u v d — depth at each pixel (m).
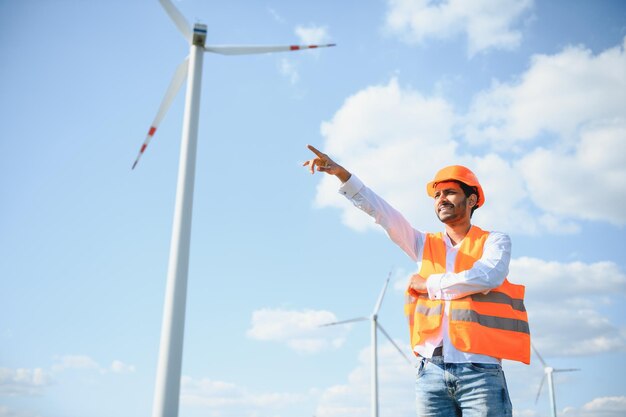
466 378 4.30
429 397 4.50
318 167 5.16
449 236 5.10
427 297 4.69
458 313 4.40
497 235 4.77
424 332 4.56
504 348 4.36
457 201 4.95
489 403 4.23
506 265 4.52
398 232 5.07
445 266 4.82
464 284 4.38
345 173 5.08
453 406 4.48
